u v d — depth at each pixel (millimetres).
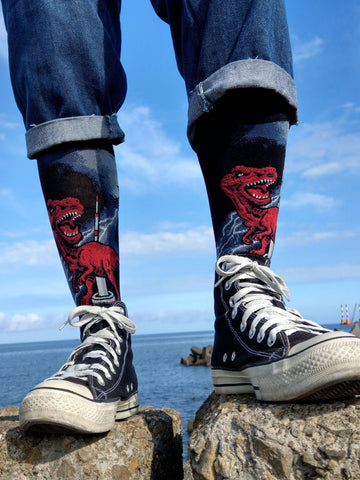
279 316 1206
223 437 1108
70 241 1448
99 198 1480
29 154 1495
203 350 25344
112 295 1474
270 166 1290
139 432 1299
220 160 1302
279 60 1301
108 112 1519
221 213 1329
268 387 1112
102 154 1515
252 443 1059
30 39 1451
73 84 1439
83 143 1473
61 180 1452
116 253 1535
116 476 1223
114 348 1396
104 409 1229
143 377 18344
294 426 1044
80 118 1440
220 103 1269
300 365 1047
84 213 1449
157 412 1476
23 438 1293
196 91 1277
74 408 1147
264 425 1073
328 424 1023
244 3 1259
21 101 1556
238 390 1226
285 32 1322
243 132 1284
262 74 1220
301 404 1102
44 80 1438
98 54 1472
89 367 1296
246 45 1230
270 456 1021
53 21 1427
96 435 1275
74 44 1436
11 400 12414
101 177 1498
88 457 1235
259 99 1268
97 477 1220
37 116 1467
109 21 1574
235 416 1136
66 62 1434
